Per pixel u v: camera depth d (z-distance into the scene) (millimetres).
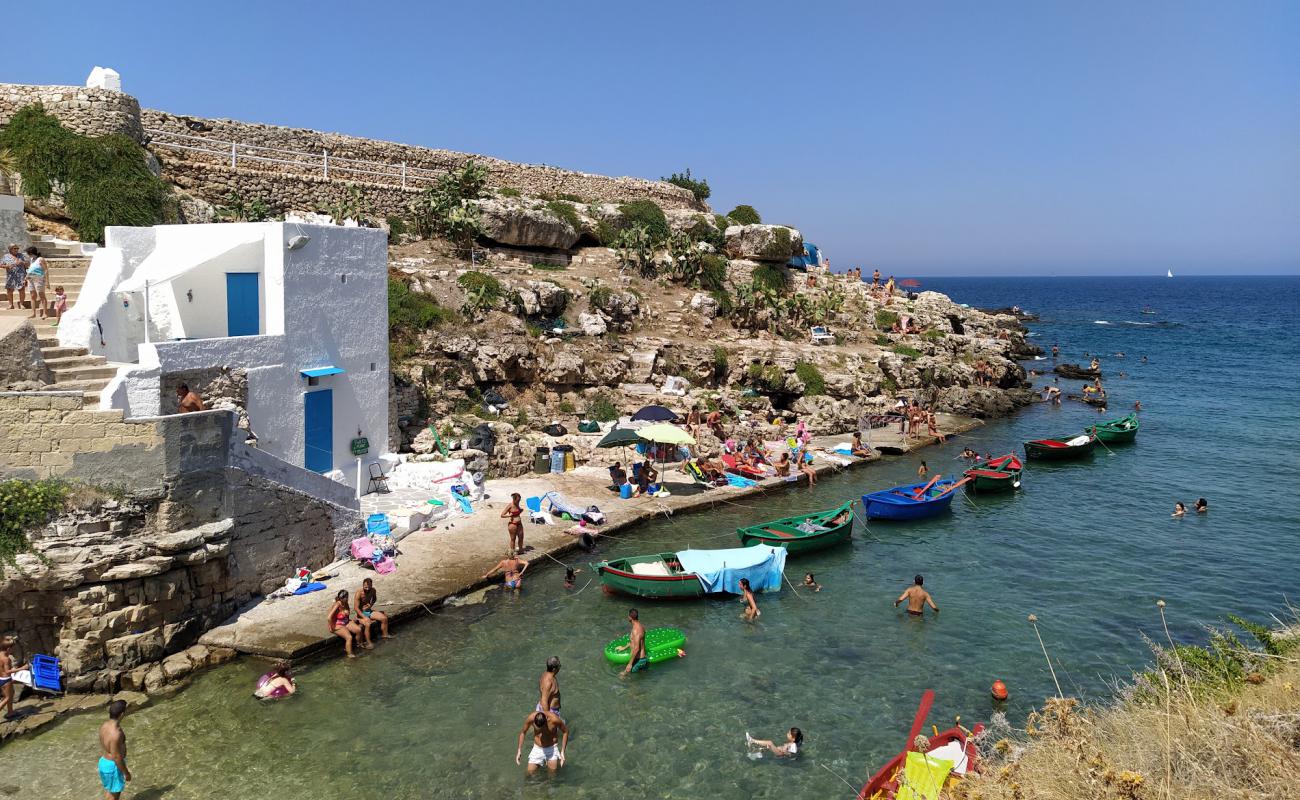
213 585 18266
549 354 38656
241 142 41750
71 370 18812
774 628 20859
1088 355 86375
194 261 22219
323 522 21562
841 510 28750
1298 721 10039
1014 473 34281
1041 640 20328
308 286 24328
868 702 17344
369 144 47656
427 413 32312
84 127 31141
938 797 11594
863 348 52969
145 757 14398
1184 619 21797
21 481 15938
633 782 14391
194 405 18438
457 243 45594
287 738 15180
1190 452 42625
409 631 19453
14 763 14000
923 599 21797
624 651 18625
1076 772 9844
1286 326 126875
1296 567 25812
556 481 31359
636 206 56781
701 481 32469
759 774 14734
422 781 14141
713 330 48875
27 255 22078
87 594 16000
